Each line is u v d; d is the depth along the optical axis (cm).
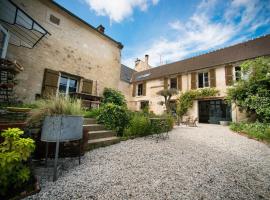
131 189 188
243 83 772
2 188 155
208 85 1219
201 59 1396
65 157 268
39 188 174
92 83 835
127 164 264
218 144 456
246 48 1151
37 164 243
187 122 996
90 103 730
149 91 1602
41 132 222
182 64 1531
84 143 283
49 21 664
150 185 200
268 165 301
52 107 236
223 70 1134
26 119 238
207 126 935
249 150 402
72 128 223
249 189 205
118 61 1019
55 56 679
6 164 149
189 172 246
